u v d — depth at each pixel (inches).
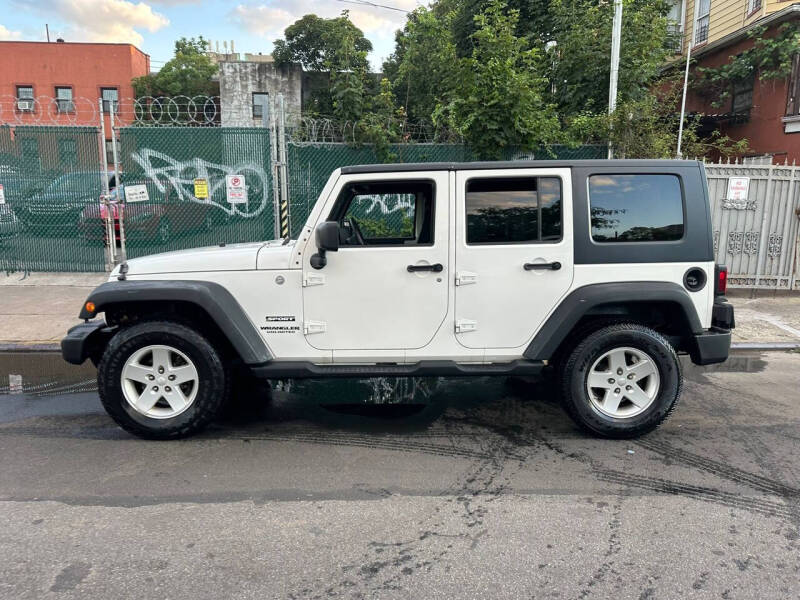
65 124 379.2
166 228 371.2
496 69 333.4
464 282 166.7
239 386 226.5
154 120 360.8
